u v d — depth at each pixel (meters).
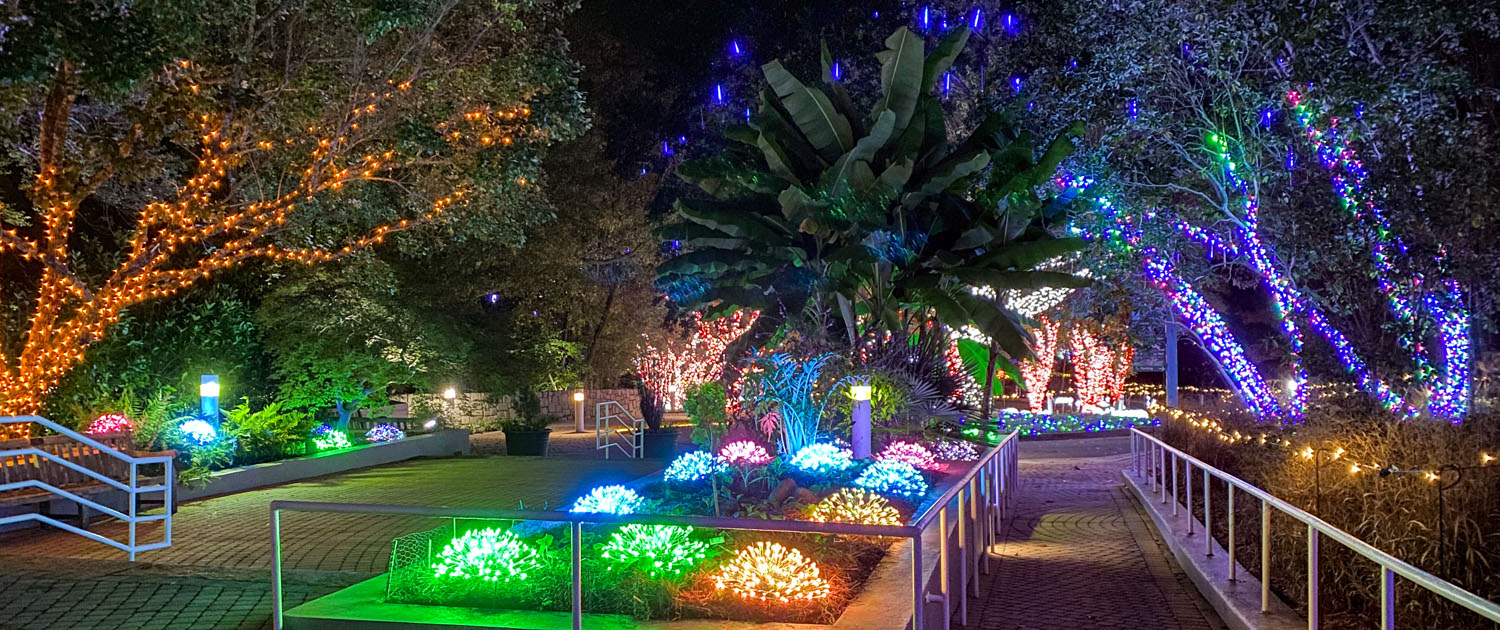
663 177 33.03
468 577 6.48
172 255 19.23
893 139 17.34
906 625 5.72
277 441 17.56
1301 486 8.12
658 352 35.84
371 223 18.59
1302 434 10.21
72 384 15.51
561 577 6.45
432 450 22.70
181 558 9.41
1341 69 12.39
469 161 16.23
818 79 26.53
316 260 17.59
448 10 14.77
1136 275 18.31
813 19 27.02
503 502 13.34
